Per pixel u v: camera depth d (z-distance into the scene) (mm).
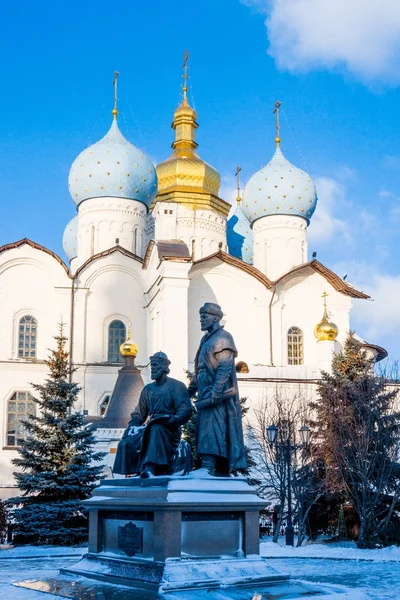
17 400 49969
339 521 29094
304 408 38625
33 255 52312
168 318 47938
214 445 12000
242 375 48406
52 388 30719
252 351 53531
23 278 52125
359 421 30297
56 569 16188
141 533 11453
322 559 21891
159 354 12750
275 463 35938
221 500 11375
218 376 12047
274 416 38688
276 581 11508
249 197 60344
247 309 54094
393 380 37219
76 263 62281
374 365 39625
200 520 11297
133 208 58469
